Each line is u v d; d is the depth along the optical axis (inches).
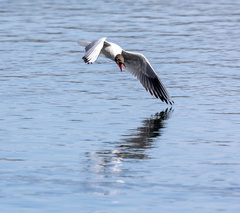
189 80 795.4
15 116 617.9
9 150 508.1
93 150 511.8
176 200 405.4
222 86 763.4
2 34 1138.0
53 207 391.9
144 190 421.7
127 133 565.3
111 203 399.5
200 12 1441.9
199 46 1037.2
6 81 775.1
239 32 1183.6
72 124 593.0
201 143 534.9
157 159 490.3
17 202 399.2
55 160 484.1
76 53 979.3
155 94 587.8
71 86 759.7
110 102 686.5
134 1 1636.3
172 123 602.5
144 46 1025.5
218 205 398.3
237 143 535.5
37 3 1584.6
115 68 882.1
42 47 1020.5
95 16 1359.5
